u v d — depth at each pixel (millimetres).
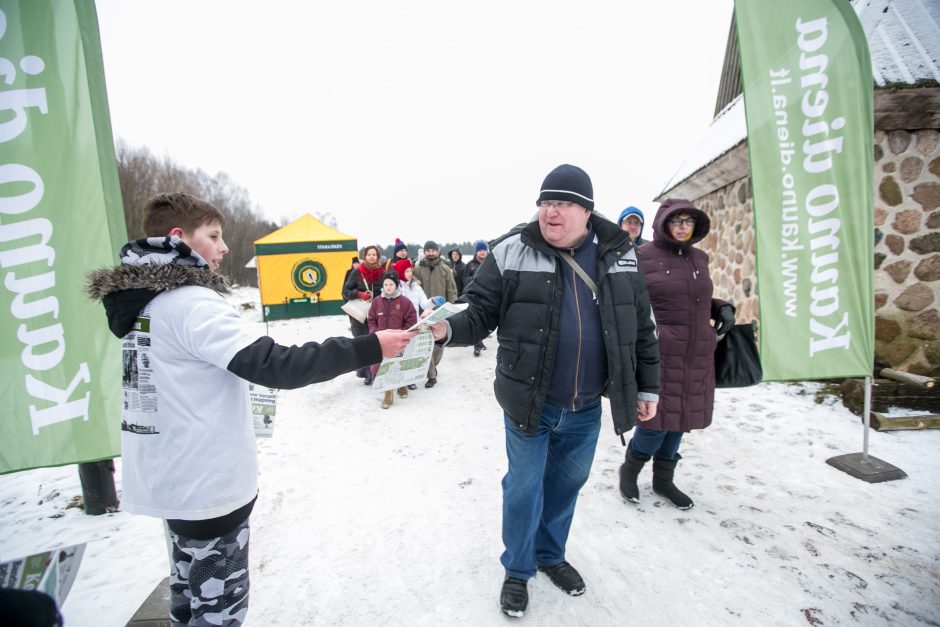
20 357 1832
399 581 2146
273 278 13008
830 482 2891
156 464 1256
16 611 827
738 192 5656
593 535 2443
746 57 2703
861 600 1949
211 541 1309
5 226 1767
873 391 3797
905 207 4008
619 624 1860
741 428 3742
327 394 5422
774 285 2824
